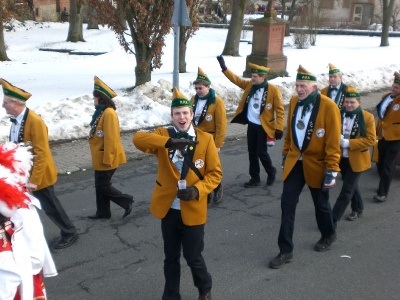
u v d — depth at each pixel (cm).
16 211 333
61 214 569
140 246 585
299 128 519
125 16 1308
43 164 523
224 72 796
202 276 438
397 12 3997
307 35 2795
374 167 916
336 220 626
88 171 841
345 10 4519
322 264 547
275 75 1697
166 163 418
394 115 709
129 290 490
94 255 560
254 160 780
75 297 475
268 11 1669
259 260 555
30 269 333
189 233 420
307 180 530
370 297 482
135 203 715
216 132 691
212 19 4259
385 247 593
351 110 620
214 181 419
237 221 661
